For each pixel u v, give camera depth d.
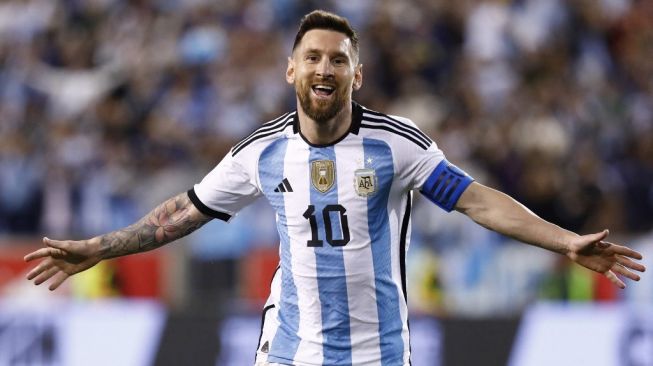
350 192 19.17
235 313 33.72
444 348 32.75
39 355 34.62
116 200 45.50
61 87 51.50
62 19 54.78
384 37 50.28
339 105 18.89
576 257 18.44
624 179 45.44
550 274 37.00
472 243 38.22
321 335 19.58
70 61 53.19
